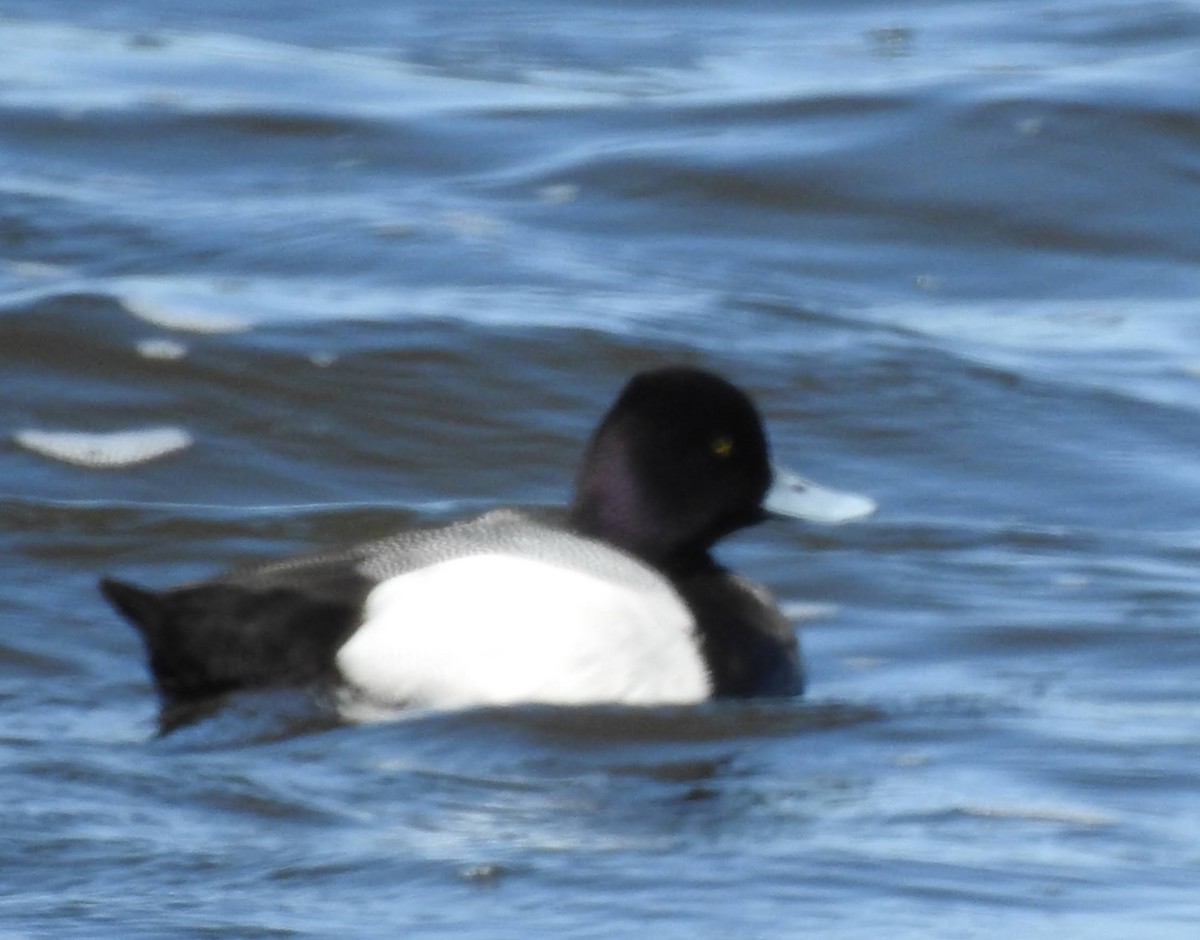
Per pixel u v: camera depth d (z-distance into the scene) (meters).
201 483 13.22
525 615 9.58
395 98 21.23
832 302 16.69
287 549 12.28
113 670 10.22
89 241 16.97
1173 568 11.96
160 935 7.34
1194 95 20.33
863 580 11.70
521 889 7.73
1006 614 11.20
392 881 7.81
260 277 16.28
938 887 7.76
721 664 9.80
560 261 16.97
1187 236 18.23
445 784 8.75
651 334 15.34
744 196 18.61
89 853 8.01
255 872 7.88
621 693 9.61
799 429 14.21
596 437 10.29
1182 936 7.37
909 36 24.03
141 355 14.55
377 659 9.45
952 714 9.71
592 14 25.50
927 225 18.28
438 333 15.07
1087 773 8.96
